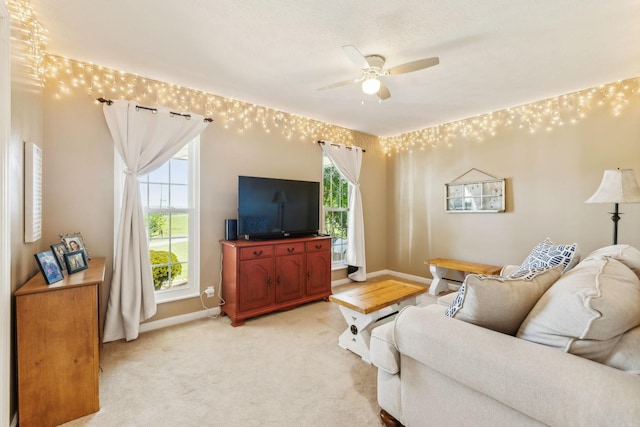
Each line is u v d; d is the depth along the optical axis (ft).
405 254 15.83
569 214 10.43
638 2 5.67
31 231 6.06
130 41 7.22
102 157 8.60
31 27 6.33
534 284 4.39
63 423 5.40
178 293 10.06
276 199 11.37
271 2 5.80
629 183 7.55
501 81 9.31
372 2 5.78
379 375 5.40
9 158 4.88
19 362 5.15
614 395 2.81
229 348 8.15
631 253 5.16
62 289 5.46
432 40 7.09
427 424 4.58
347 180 14.82
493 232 12.41
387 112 12.33
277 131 12.21
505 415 3.69
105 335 8.40
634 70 8.59
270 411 5.68
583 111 10.07
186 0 5.74
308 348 8.16
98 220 8.55
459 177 13.46
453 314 4.53
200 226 10.32
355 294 8.35
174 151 9.45
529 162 11.33
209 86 9.81
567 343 3.43
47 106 7.83
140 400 5.99
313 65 8.39
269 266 10.50
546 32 6.71
